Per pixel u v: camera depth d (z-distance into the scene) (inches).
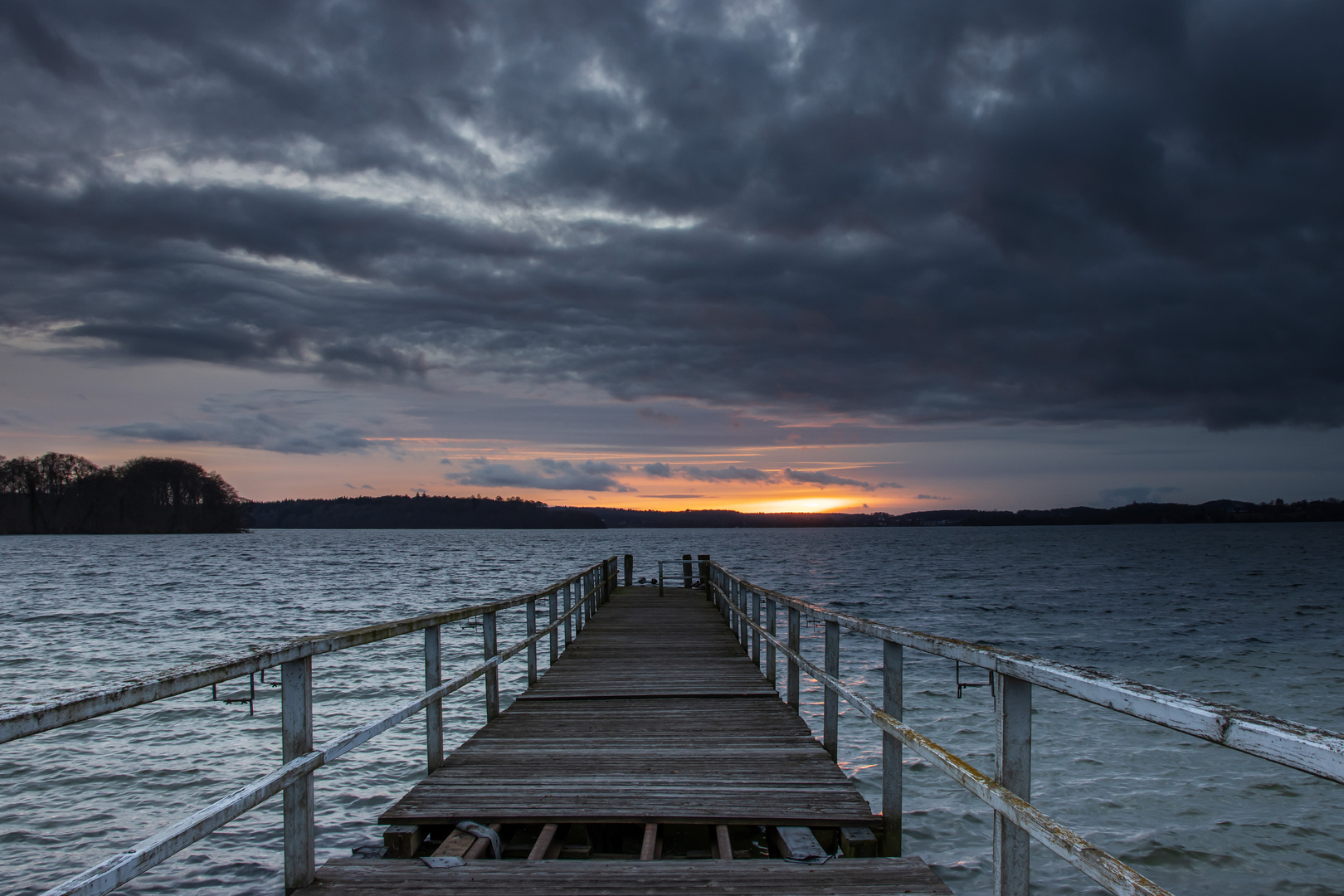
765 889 127.1
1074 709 430.6
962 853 255.0
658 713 252.4
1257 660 617.9
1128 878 61.9
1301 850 259.3
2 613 1008.9
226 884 238.4
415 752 361.7
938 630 824.3
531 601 297.6
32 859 256.1
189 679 95.3
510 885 128.9
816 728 391.9
